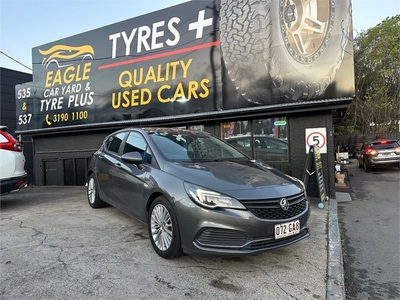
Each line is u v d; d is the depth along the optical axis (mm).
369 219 5840
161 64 9000
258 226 3041
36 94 11656
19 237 4289
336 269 3377
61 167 11320
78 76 10664
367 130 23875
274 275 3234
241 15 7742
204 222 3076
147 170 3971
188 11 8539
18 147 6266
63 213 5688
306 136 7363
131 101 9547
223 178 3393
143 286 2930
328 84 6871
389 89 23750
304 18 7039
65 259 3518
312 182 7289
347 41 6707
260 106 7531
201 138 4875
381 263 3832
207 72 8250
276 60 7348
